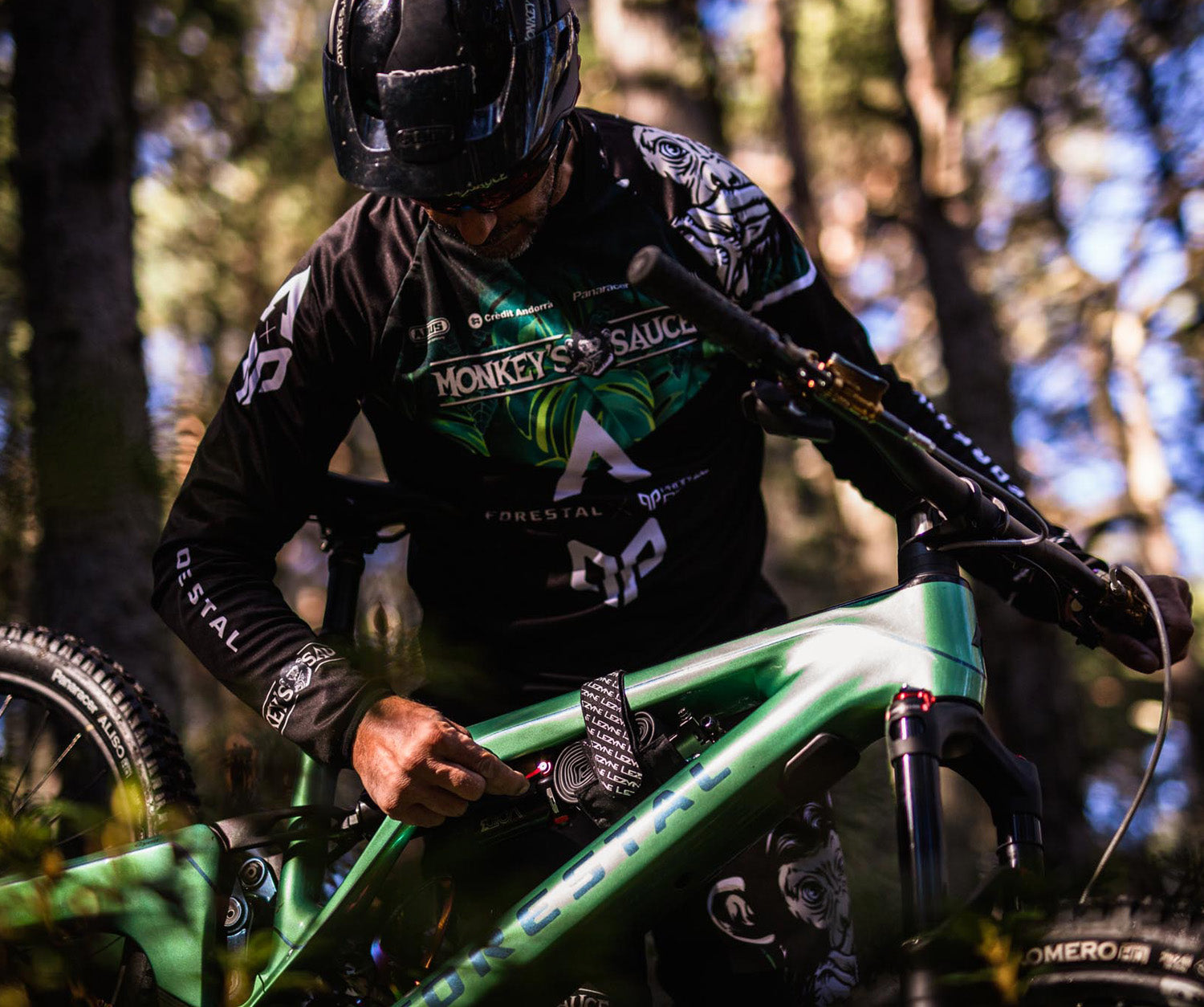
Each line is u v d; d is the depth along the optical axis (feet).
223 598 5.56
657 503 5.74
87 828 6.20
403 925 5.62
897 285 38.63
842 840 7.96
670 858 4.77
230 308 23.99
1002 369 23.24
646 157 5.89
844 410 4.19
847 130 31.89
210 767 7.98
